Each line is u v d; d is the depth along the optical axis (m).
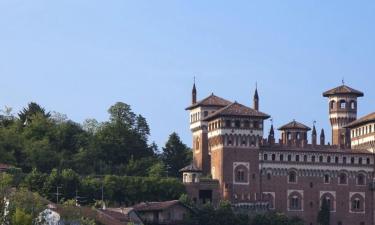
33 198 186.75
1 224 175.25
